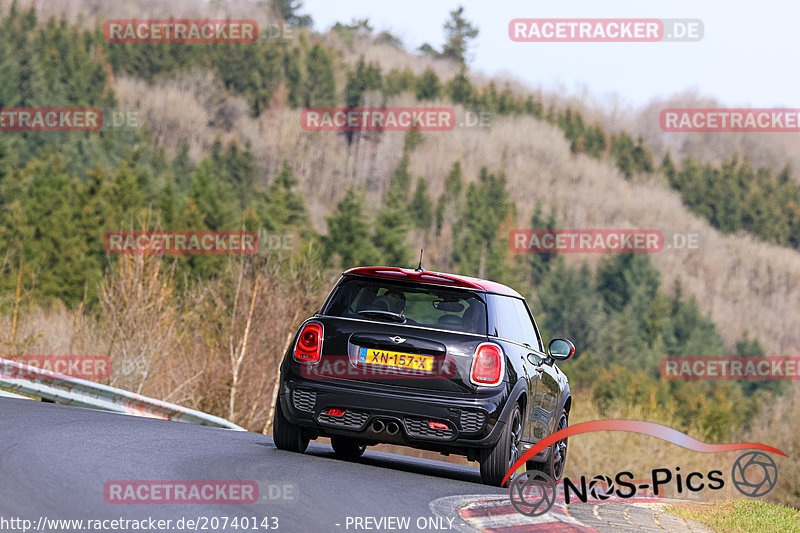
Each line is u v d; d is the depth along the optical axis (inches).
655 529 980.6
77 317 3976.4
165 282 4028.1
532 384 1245.1
